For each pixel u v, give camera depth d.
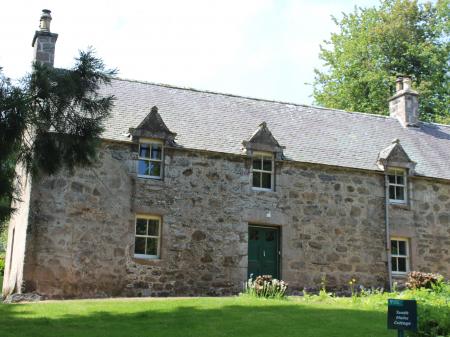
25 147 12.35
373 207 22.09
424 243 22.53
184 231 19.62
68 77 12.22
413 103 26.73
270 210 20.73
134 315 13.50
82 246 18.41
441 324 11.02
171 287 19.11
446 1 37.31
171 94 23.09
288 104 25.12
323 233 21.22
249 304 15.33
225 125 22.22
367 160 22.81
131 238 19.02
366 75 35.47
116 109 20.91
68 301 16.30
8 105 11.12
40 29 20.95
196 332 11.78
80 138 12.64
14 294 17.45
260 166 21.16
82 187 18.75
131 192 19.31
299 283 20.52
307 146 22.52
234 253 20.00
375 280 21.47
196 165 20.25
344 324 12.83
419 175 22.91
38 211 18.11
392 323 9.05
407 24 37.38
